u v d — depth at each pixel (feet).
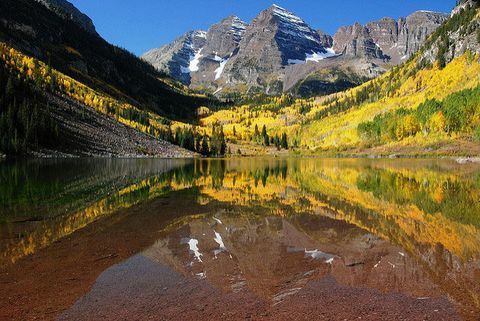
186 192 105.81
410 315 28.04
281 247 47.67
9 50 545.03
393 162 299.17
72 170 175.11
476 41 584.40
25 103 332.80
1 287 33.14
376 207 81.56
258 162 341.00
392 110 561.84
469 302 30.48
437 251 45.98
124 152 404.57
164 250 45.55
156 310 28.78
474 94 410.31
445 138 406.62
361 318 27.50
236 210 76.28
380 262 41.37
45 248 45.83
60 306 29.43
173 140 569.23
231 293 32.27
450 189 114.52
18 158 279.08
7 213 68.90
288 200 91.97
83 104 481.05
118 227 58.34
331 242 50.49
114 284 34.09
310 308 29.25
